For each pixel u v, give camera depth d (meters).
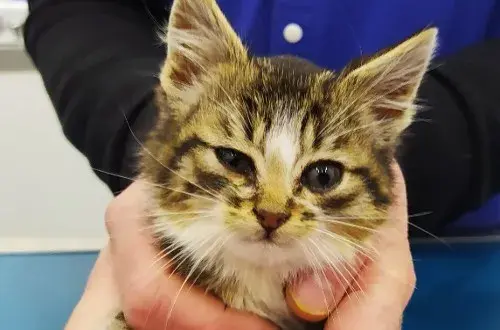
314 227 0.26
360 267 0.28
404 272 0.28
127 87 0.35
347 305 0.27
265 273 0.27
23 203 0.64
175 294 0.27
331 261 0.27
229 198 0.26
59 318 0.38
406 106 0.28
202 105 0.27
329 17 0.40
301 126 0.26
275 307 0.28
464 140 0.34
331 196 0.26
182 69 0.28
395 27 0.40
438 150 0.34
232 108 0.27
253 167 0.26
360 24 0.40
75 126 0.37
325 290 0.27
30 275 0.40
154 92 0.32
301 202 0.26
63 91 0.37
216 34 0.28
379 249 0.28
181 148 0.27
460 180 0.34
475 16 0.40
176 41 0.27
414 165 0.33
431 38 0.27
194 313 0.27
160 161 0.28
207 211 0.26
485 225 0.42
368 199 0.27
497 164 0.35
